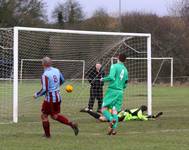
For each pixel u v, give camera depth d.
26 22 116.12
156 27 95.81
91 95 34.59
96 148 18.55
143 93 51.88
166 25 94.88
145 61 47.31
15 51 28.53
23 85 49.47
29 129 25.06
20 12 116.44
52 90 21.20
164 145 19.39
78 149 18.33
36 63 45.19
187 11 94.19
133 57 42.31
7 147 18.72
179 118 30.91
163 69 81.31
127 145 19.34
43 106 21.41
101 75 34.31
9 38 36.16
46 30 29.92
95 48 37.19
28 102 41.91
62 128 25.59
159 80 80.88
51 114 21.53
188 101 47.62
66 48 38.91
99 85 34.31
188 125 27.05
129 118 29.34
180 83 81.50
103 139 21.09
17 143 19.77
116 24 114.31
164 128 25.70
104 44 36.66
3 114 33.41
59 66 40.69
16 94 28.52
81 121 29.25
